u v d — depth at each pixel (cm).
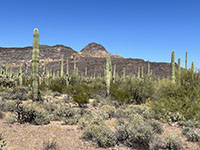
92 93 2170
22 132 693
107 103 1593
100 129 677
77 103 1582
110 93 1998
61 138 666
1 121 834
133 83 1744
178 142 619
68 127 830
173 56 1518
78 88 2302
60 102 1555
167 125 946
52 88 2445
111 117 1088
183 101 1057
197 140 709
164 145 630
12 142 579
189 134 726
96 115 1001
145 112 1091
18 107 891
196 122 930
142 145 637
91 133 671
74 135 716
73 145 606
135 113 1123
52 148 555
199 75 1126
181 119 1000
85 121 856
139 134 631
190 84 1113
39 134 689
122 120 888
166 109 1053
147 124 798
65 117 982
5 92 1888
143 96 1628
